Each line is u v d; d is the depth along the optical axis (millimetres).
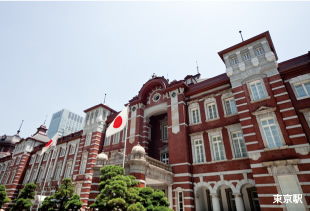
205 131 17359
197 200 15320
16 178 35688
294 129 12602
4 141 50031
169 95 21094
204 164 16234
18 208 21812
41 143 41375
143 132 22031
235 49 17672
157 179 14531
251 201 14945
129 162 13391
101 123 27453
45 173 31891
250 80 15766
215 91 18547
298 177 11398
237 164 14688
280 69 15523
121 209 10219
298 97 13852
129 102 25000
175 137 18266
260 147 13320
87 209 11859
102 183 11352
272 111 13805
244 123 14750
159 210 9883
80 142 28766
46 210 17312
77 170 25328
